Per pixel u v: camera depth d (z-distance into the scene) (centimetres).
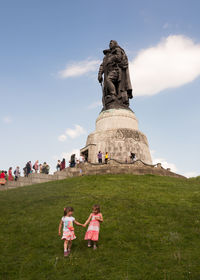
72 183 2166
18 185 2562
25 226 1225
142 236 1098
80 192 1819
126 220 1273
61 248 1012
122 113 3522
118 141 3212
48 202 1588
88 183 2098
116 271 849
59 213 1372
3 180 2495
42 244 1040
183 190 1902
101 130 3388
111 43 3950
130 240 1073
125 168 2650
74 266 875
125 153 3136
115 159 2969
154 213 1366
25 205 1562
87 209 1430
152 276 812
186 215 1335
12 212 1433
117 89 3825
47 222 1256
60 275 835
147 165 2936
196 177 2614
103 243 1044
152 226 1202
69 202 1563
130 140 3231
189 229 1161
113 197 1659
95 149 3284
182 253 950
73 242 1061
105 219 1286
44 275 838
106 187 1930
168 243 1035
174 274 817
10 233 1154
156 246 1019
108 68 3831
